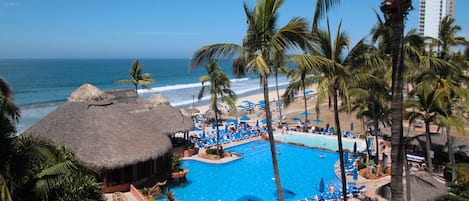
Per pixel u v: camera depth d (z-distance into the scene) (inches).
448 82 871.1
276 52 502.6
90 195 544.1
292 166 1168.2
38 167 464.4
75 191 517.3
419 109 857.5
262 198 887.1
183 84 4650.6
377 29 700.7
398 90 407.5
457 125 803.4
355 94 824.9
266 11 503.5
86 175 569.9
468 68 1059.3
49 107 2532.0
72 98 938.7
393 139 419.8
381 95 655.1
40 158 438.6
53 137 831.7
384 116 1038.4
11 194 405.4
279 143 1486.2
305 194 912.9
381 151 1283.2
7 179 406.6
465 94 853.8
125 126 883.4
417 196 733.9
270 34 517.3
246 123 1862.7
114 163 778.2
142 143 858.1
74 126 844.0
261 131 1664.6
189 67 520.7
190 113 1973.4
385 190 801.6
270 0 500.4
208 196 895.7
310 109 2415.1
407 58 689.6
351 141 1503.4
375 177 1008.9
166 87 4114.2
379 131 1430.9
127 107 1152.2
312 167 1155.3
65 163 458.9
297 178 1045.8
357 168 1098.7
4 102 478.6
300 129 1722.4
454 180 914.7
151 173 940.0
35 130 893.8
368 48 689.0
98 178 817.5
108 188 831.7
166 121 1178.6
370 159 1155.9
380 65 678.5
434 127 1624.0
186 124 1224.2
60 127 860.0
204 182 999.0
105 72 6756.9
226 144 1437.0
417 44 727.1
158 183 864.3
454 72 912.9
